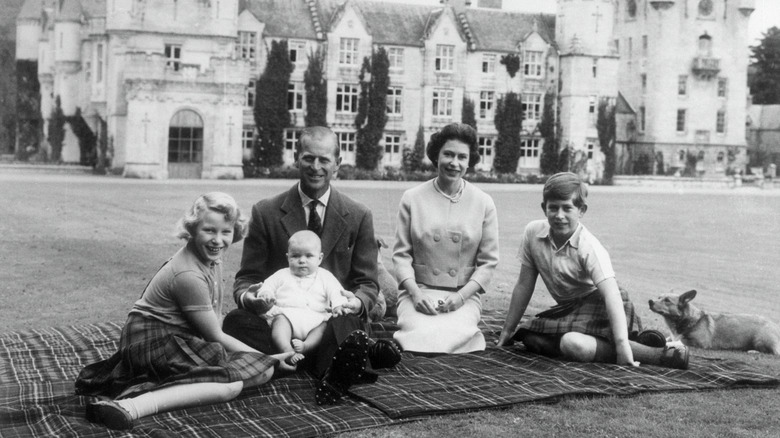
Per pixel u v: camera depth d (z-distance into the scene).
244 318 7.47
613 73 71.50
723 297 14.54
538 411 6.66
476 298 8.99
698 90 82.31
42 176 52.47
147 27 57.28
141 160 54.69
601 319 8.32
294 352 7.28
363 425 6.20
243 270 8.28
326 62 65.25
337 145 8.27
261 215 8.27
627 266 18.44
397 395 6.87
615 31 85.44
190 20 58.03
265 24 63.41
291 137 64.88
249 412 6.48
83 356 8.28
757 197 54.22
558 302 8.72
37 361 8.09
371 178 64.56
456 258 8.96
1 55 73.19
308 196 8.26
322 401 6.69
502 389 7.13
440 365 7.98
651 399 7.05
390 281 10.61
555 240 8.53
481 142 70.31
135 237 20.69
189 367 6.61
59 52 63.03
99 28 59.31
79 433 5.89
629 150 82.88
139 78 54.25
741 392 7.34
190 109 55.75
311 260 7.64
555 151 71.75
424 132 68.38
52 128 63.47
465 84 69.12
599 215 34.31
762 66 105.81
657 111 81.19
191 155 56.19
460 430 6.16
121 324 10.03
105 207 29.75
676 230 28.39
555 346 8.36
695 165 82.25
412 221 9.01
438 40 68.12
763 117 96.19
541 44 70.75
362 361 6.78
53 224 23.42
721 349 9.89
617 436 6.07
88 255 17.16
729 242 24.64
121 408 6.03
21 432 5.99
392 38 67.31
